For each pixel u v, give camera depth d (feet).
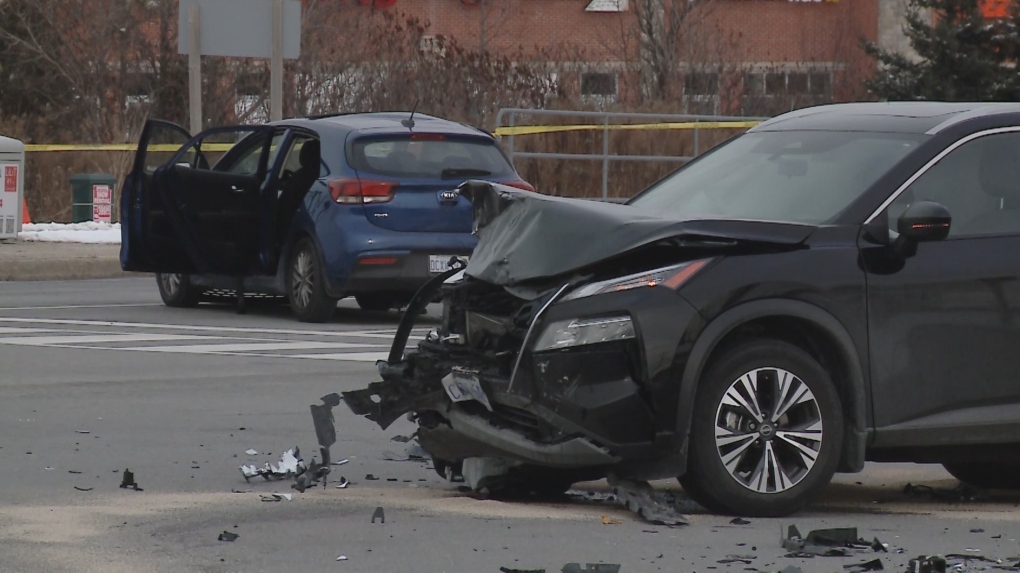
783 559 66.28
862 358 76.48
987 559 66.85
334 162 158.30
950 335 77.92
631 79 418.92
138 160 170.09
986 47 416.46
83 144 307.78
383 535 69.56
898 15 542.98
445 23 557.74
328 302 160.15
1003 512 80.74
